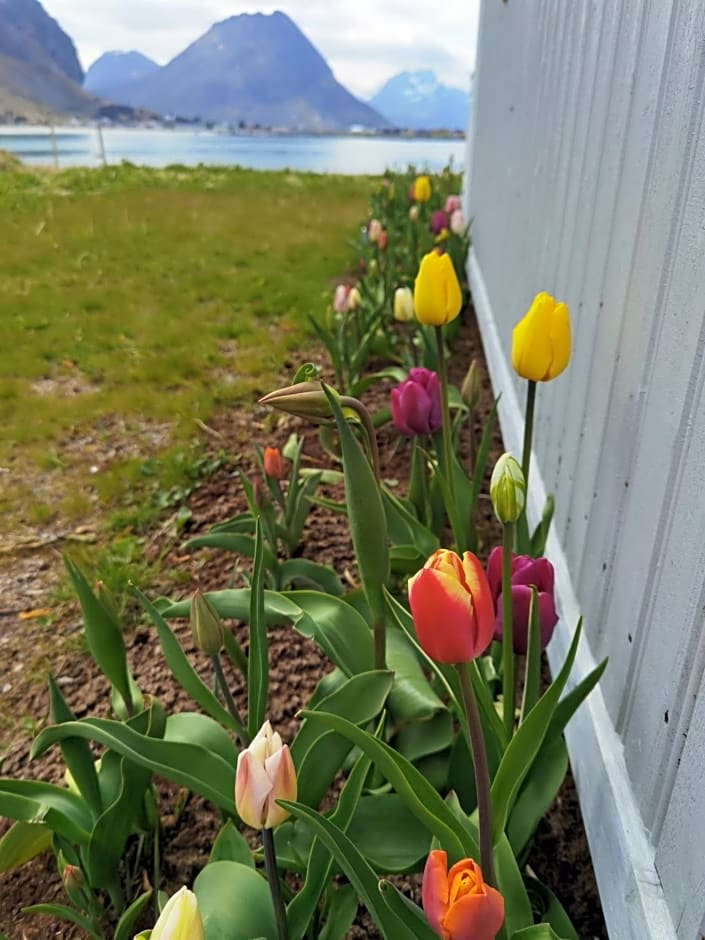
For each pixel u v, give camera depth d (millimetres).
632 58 1541
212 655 1357
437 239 4508
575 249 2045
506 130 3752
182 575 2436
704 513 1050
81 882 1281
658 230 1314
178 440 3322
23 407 3691
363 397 3562
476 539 1854
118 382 4023
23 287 5785
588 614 1717
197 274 6051
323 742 1252
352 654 1500
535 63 2895
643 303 1388
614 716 1474
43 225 8016
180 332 4676
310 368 1220
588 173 1921
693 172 1143
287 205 9281
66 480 3072
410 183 6547
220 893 1152
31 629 2256
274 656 2061
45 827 1353
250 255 6652
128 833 1418
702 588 1047
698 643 1062
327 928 1214
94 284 5871
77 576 1412
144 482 3023
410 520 1773
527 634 1196
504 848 1162
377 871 1227
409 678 1522
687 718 1105
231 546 1915
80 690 2010
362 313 3662
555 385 2232
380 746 972
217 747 1438
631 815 1315
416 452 1988
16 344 4551
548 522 1731
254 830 1601
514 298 3225
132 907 1245
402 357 3693
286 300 5297
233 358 4242
